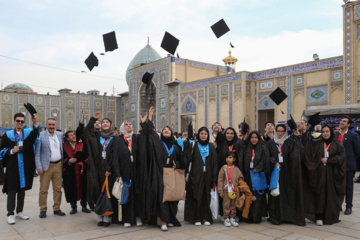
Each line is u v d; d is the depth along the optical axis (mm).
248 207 4680
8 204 4789
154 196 4480
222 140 5074
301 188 4680
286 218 4695
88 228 4508
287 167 4777
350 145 5488
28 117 22781
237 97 16234
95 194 4801
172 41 5758
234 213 4688
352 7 12203
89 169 4816
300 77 14195
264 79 15617
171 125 20594
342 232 4309
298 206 4680
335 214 4703
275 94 6523
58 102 23969
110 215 4773
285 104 14695
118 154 4586
